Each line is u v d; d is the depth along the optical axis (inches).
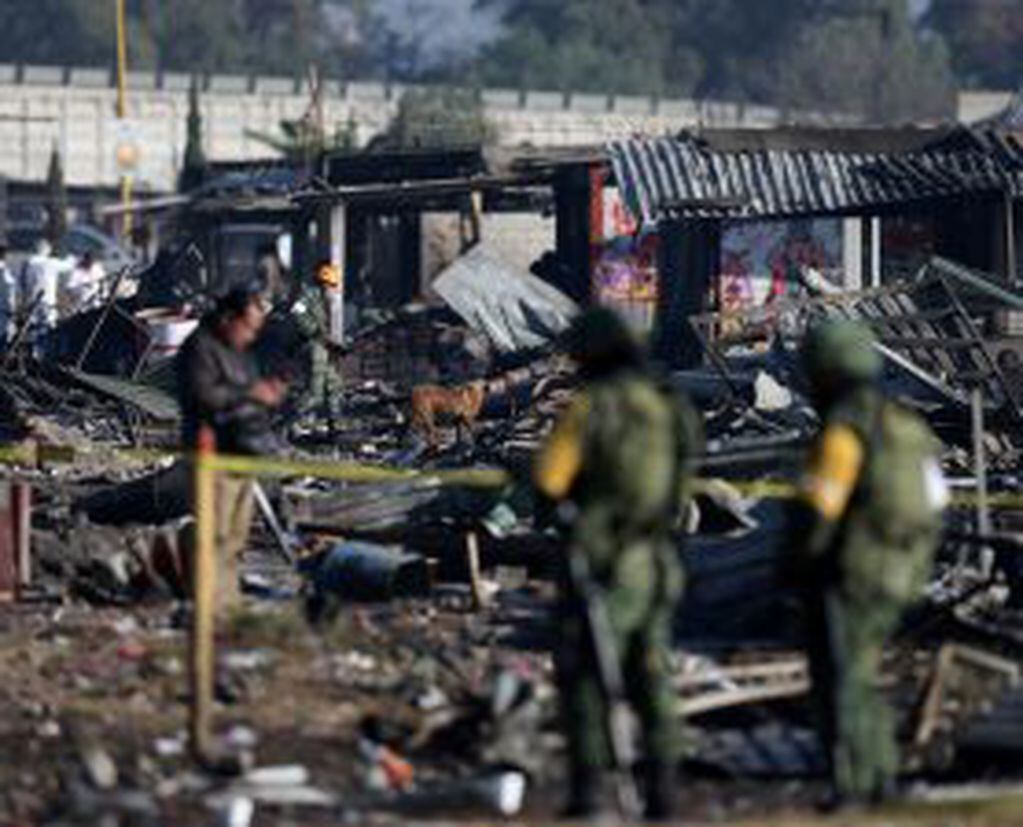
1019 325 3127.5
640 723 1192.2
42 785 1291.8
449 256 5944.9
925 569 1200.8
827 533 1163.3
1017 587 1764.3
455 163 5438.0
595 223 4842.5
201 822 1224.2
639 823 1181.1
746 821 1185.4
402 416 3531.0
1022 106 4980.3
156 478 2268.7
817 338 1188.5
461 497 2015.3
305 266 5905.5
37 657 1588.3
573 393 3336.6
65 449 2667.3
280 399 1840.6
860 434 1165.7
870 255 4451.3
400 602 1831.9
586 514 1169.4
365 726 1391.5
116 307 3986.2
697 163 4372.5
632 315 4864.7
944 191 4254.4
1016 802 1185.4
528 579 1959.9
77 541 1975.9
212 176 7421.3
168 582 1844.2
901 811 1179.3
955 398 2812.5
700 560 1740.9
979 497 1904.5
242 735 1374.3
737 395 2965.1
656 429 1172.5
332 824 1221.1
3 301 4426.7
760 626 1648.6
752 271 4468.5
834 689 1170.6
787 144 4399.6
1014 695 1379.2
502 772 1311.5
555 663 1311.5
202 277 5270.7
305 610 1750.7
